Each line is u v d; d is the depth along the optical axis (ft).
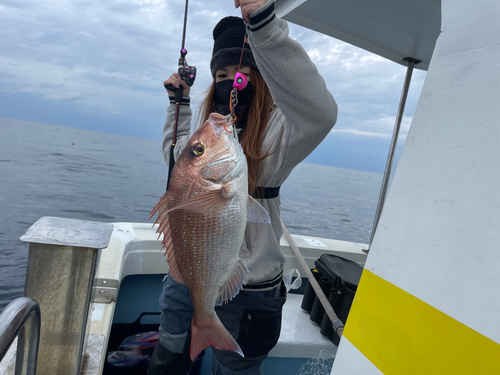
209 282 3.56
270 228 4.50
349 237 37.68
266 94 4.56
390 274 2.61
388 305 2.60
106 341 4.94
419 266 2.39
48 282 3.82
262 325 4.46
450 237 2.22
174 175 3.57
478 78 2.21
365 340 2.76
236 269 3.60
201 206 3.28
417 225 2.46
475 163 2.14
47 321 3.88
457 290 2.11
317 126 3.80
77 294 3.88
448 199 2.27
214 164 3.40
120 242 7.53
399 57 7.42
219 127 3.51
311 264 9.61
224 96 4.91
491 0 2.19
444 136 2.38
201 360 6.98
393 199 2.72
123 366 6.33
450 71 2.42
